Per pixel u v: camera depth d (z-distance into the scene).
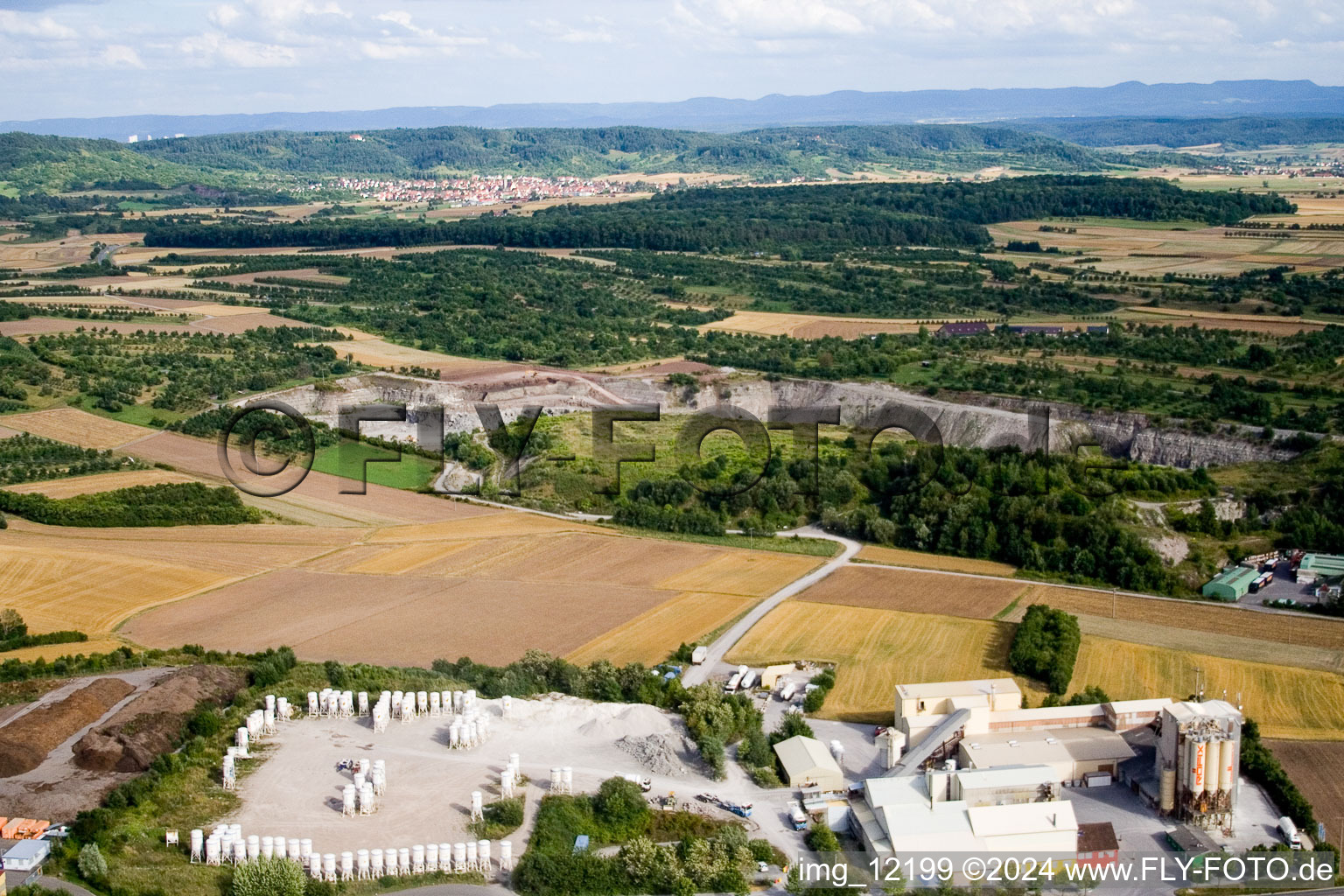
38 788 121.69
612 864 111.25
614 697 149.75
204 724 135.00
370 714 142.62
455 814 120.12
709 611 181.00
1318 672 159.12
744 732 139.00
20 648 163.62
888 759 131.25
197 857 112.31
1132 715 134.38
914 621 176.50
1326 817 123.69
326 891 107.75
